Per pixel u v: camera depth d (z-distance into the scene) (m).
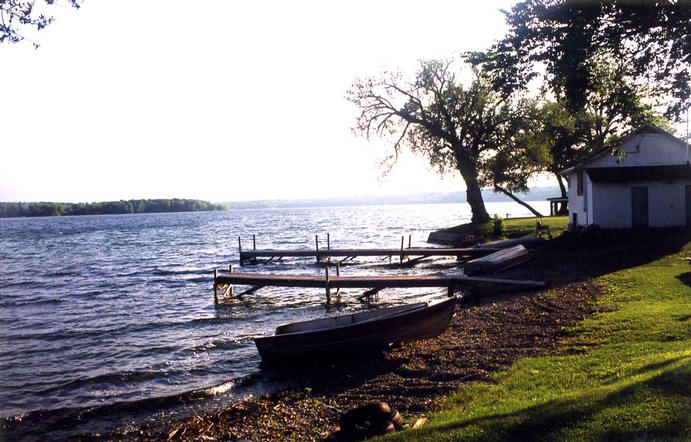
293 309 22.92
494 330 15.01
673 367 7.87
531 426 6.72
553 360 10.87
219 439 9.75
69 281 34.44
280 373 13.80
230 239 75.06
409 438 7.10
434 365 12.53
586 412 6.82
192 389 12.81
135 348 16.92
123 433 10.47
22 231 123.19
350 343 14.45
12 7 8.80
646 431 6.11
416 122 52.09
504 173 52.72
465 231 48.00
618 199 31.75
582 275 22.17
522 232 42.06
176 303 25.20
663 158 32.50
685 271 19.94
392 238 62.28
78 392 13.00
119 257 51.38
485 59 14.61
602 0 13.03
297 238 71.12
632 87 14.85
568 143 58.06
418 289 27.23
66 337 18.78
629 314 13.84
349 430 8.66
